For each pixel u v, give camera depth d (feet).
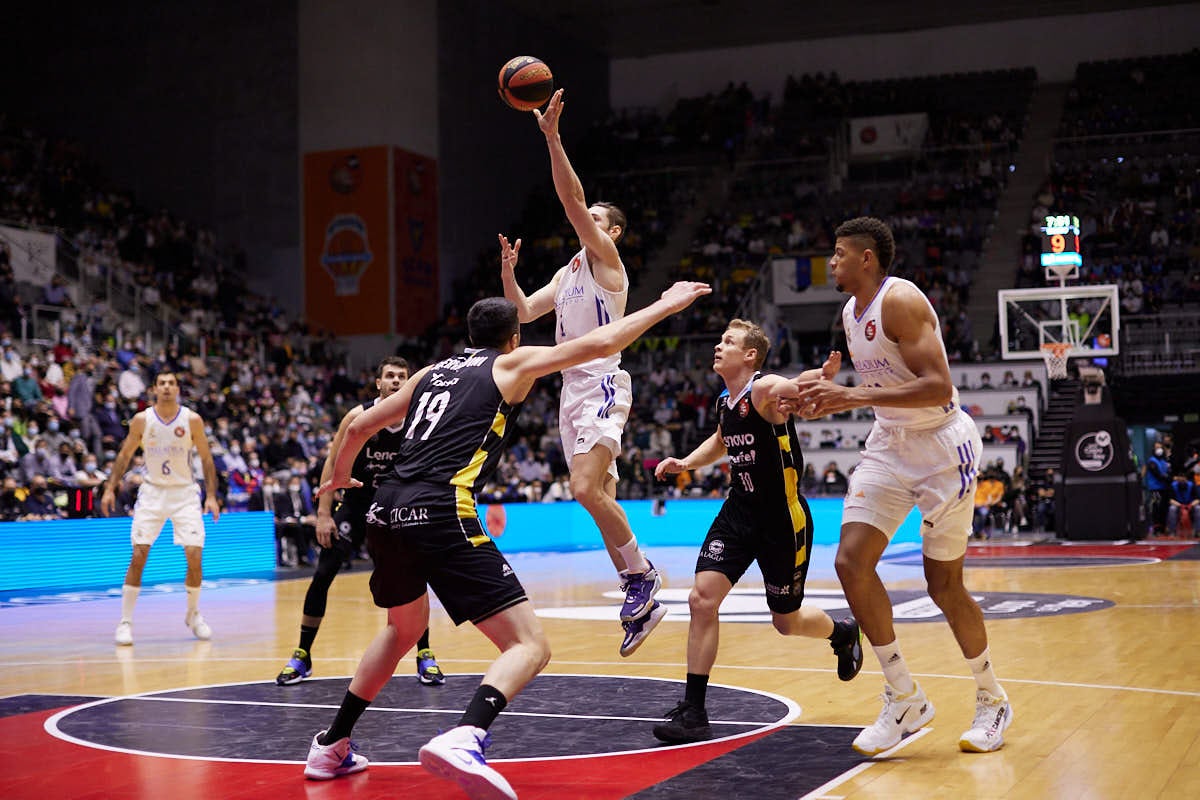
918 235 91.15
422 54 87.97
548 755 14.01
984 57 104.83
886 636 13.91
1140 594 32.50
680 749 14.24
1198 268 82.58
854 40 107.76
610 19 103.19
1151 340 77.77
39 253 65.10
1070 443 58.18
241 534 49.08
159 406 26.63
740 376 15.57
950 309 81.97
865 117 101.65
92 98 93.15
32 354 56.75
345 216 85.87
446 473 12.31
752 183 100.73
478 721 11.43
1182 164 91.04
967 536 14.32
